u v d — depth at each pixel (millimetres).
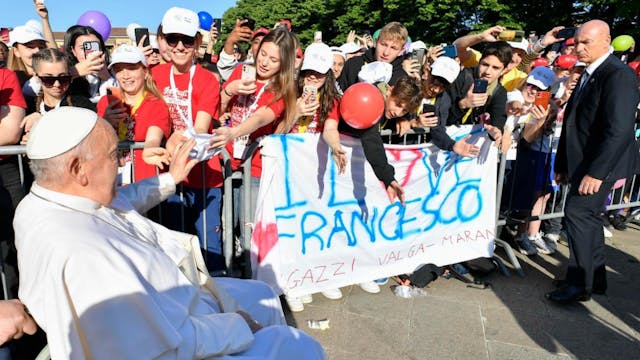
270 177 2906
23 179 2426
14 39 3502
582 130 3238
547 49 6266
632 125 2980
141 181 2088
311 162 3037
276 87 2742
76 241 1337
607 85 3008
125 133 2703
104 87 3551
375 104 2588
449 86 3543
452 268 3840
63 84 2803
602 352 2777
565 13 16797
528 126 4125
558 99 4422
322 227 3199
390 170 2840
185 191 2969
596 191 3102
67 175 1439
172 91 2789
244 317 1912
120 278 1331
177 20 2662
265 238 2982
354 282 3428
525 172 4312
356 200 3301
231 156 3033
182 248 1851
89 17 4285
